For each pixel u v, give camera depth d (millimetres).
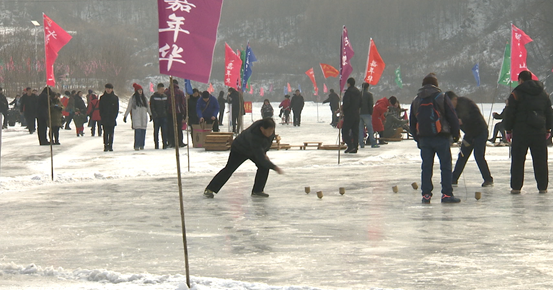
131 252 9852
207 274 8414
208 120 33875
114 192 17375
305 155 29469
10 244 10578
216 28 8500
